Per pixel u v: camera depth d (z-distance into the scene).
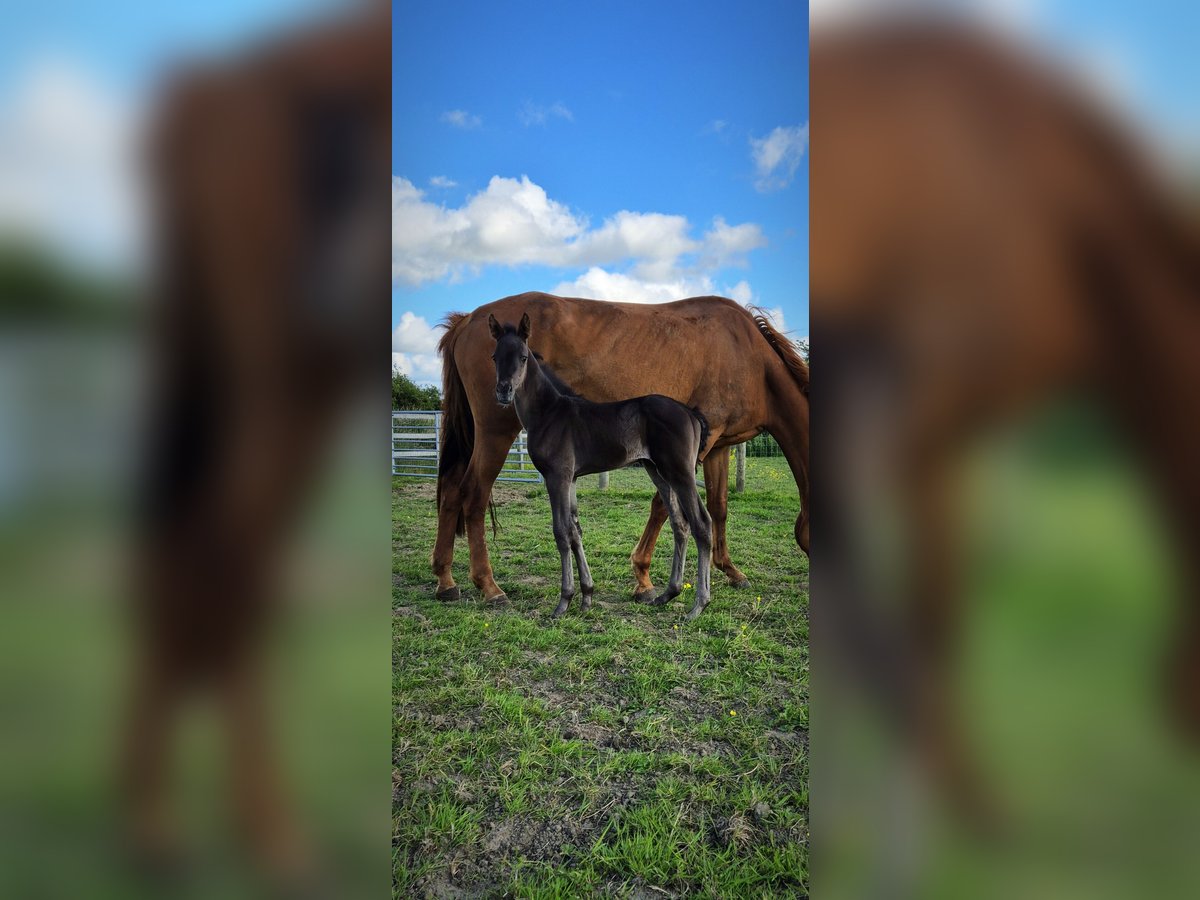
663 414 3.45
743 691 2.53
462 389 3.88
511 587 3.89
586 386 3.73
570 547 3.47
